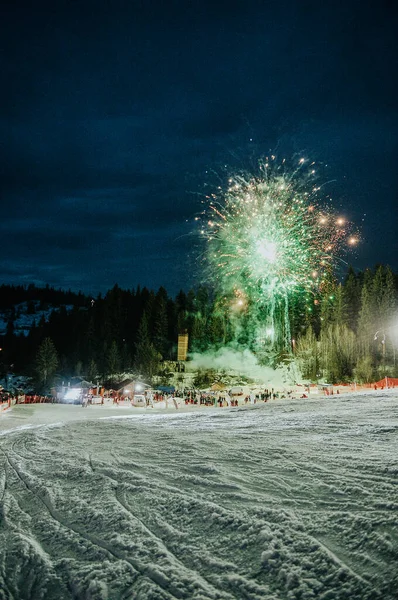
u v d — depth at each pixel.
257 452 7.01
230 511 4.12
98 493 5.21
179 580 3.05
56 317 112.19
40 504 5.11
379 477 4.90
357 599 2.61
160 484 5.31
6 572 3.51
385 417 11.62
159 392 54.81
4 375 92.19
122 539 3.80
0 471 7.17
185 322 99.19
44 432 12.88
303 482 4.93
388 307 87.94
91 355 88.75
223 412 17.62
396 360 77.94
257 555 3.27
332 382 71.38
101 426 13.65
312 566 3.00
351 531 3.40
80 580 3.21
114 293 115.38
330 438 8.32
